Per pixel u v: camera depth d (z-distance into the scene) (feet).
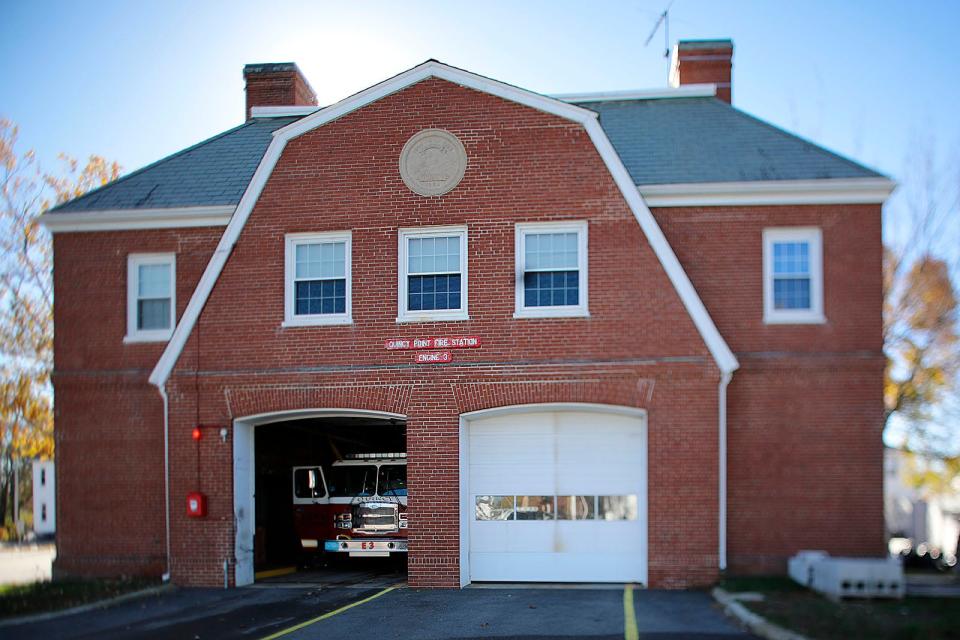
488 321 51.42
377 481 63.52
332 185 53.67
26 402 113.50
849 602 40.65
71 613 44.16
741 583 46.75
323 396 52.60
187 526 53.26
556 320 50.88
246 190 54.29
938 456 93.81
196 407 53.83
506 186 51.98
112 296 57.82
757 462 50.90
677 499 49.06
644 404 49.80
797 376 51.39
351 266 53.11
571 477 51.75
